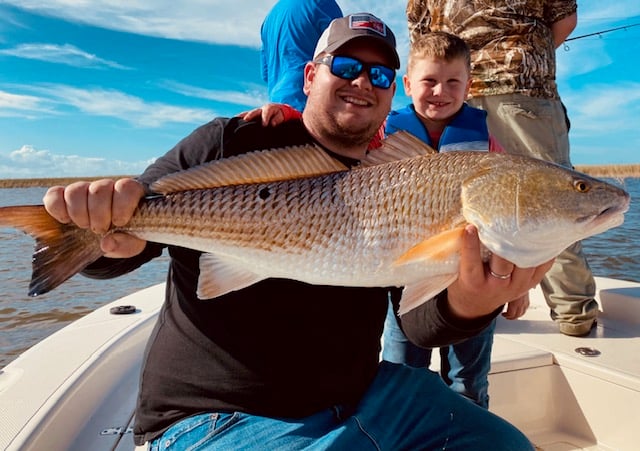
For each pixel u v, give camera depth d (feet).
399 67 2.80
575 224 2.28
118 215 2.08
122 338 3.53
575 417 3.50
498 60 4.10
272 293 2.27
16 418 2.45
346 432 2.14
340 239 2.34
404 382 2.52
